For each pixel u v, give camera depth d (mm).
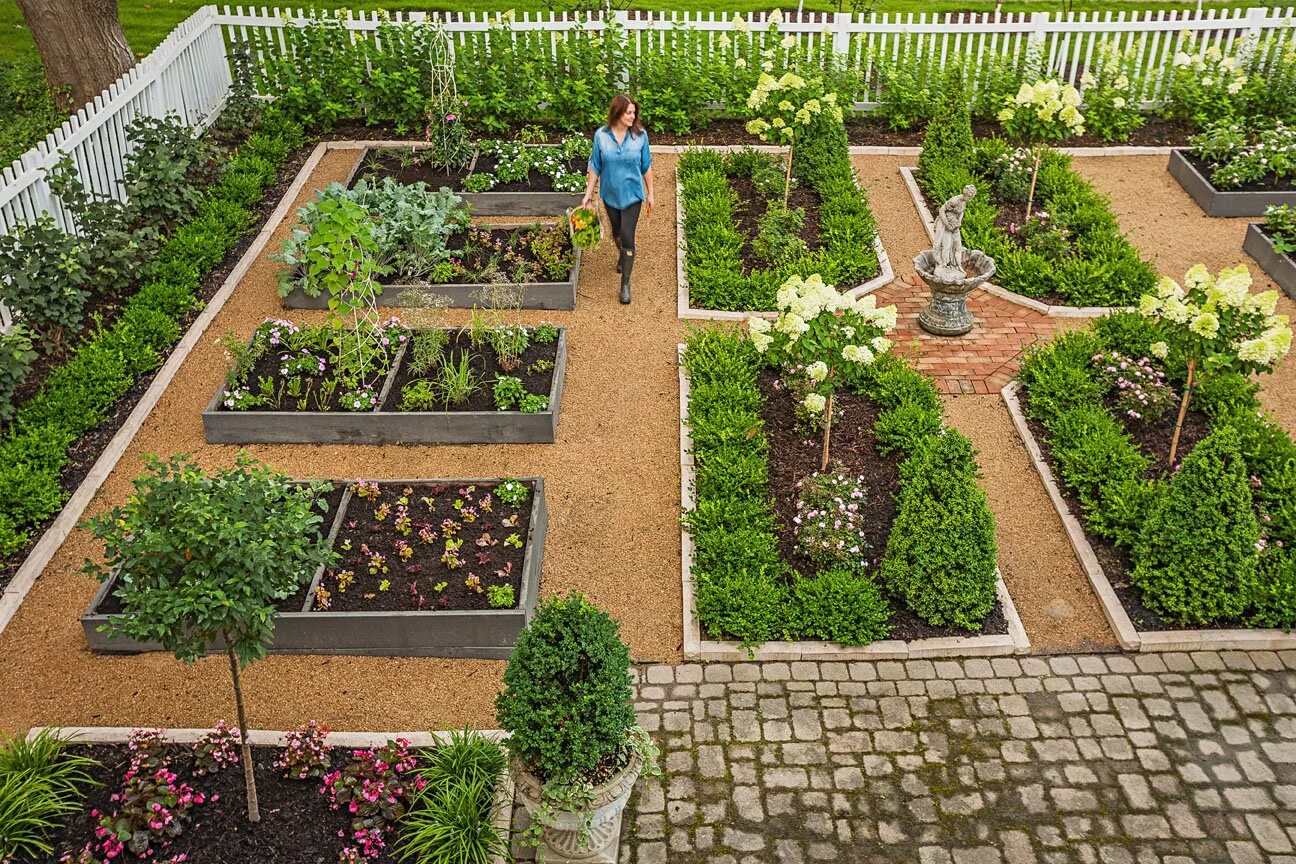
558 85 15180
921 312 11273
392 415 9414
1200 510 7785
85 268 10938
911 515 8188
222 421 9430
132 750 6539
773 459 9281
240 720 5977
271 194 13508
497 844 6156
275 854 6098
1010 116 13195
